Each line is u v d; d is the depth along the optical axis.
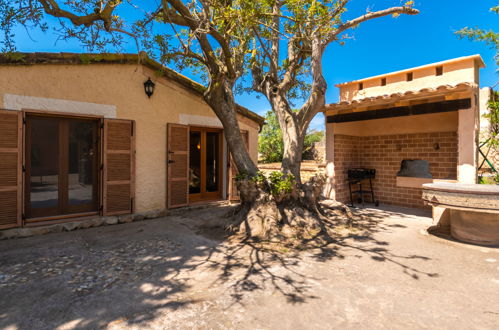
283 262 3.75
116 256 4.00
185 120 7.31
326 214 6.09
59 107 5.47
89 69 5.82
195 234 5.12
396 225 5.75
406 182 7.60
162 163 6.89
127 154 6.26
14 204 5.01
